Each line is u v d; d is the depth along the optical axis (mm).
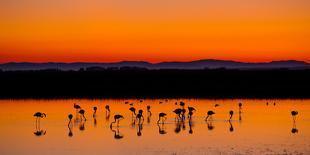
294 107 58625
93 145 32219
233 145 31438
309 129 38938
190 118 44438
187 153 28984
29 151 30438
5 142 33562
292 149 29781
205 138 34531
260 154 28297
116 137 35469
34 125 42000
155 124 42938
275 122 43719
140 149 30562
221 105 61781
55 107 59031
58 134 36938
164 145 31844
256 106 60094
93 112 53500
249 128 39656
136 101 68938
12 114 50594
